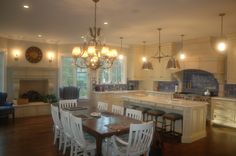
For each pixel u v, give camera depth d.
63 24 4.95
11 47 6.82
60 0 3.36
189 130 4.57
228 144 4.48
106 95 7.57
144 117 5.45
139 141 2.83
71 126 3.34
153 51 8.03
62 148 4.11
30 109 6.90
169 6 3.58
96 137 2.90
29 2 3.46
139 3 3.44
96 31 3.96
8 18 4.44
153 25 4.93
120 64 8.70
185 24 4.82
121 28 5.27
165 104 4.90
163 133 4.97
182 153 3.96
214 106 6.20
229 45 5.92
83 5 3.59
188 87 7.50
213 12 3.88
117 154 2.95
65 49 7.76
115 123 3.34
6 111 6.02
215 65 6.19
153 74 8.10
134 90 8.41
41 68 7.38
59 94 7.52
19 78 6.98
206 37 6.35
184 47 7.01
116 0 3.33
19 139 4.62
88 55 3.56
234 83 5.84
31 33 6.08
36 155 3.79
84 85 8.07
